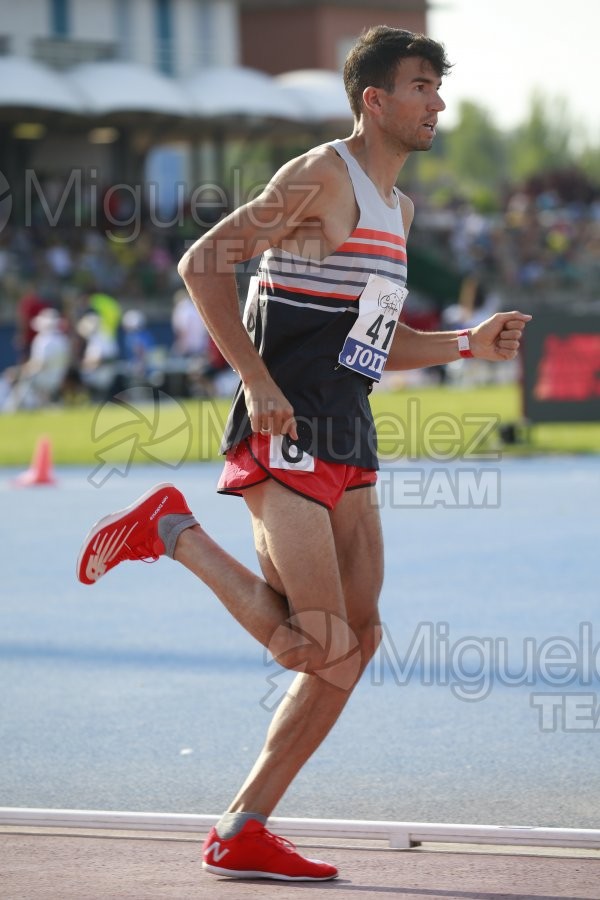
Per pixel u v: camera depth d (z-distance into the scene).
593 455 40.78
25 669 17.23
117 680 16.61
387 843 10.77
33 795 12.31
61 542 27.81
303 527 9.68
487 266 107.44
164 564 25.38
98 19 102.00
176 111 96.00
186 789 12.47
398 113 9.96
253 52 132.25
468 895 9.45
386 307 10.03
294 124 108.50
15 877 9.88
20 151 98.00
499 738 14.02
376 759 13.43
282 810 11.91
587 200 139.88
